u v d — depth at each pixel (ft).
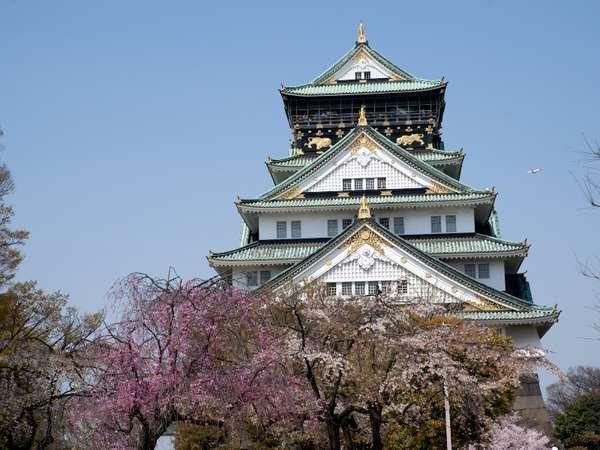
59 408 114.93
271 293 144.36
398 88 331.57
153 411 100.89
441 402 139.95
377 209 277.44
